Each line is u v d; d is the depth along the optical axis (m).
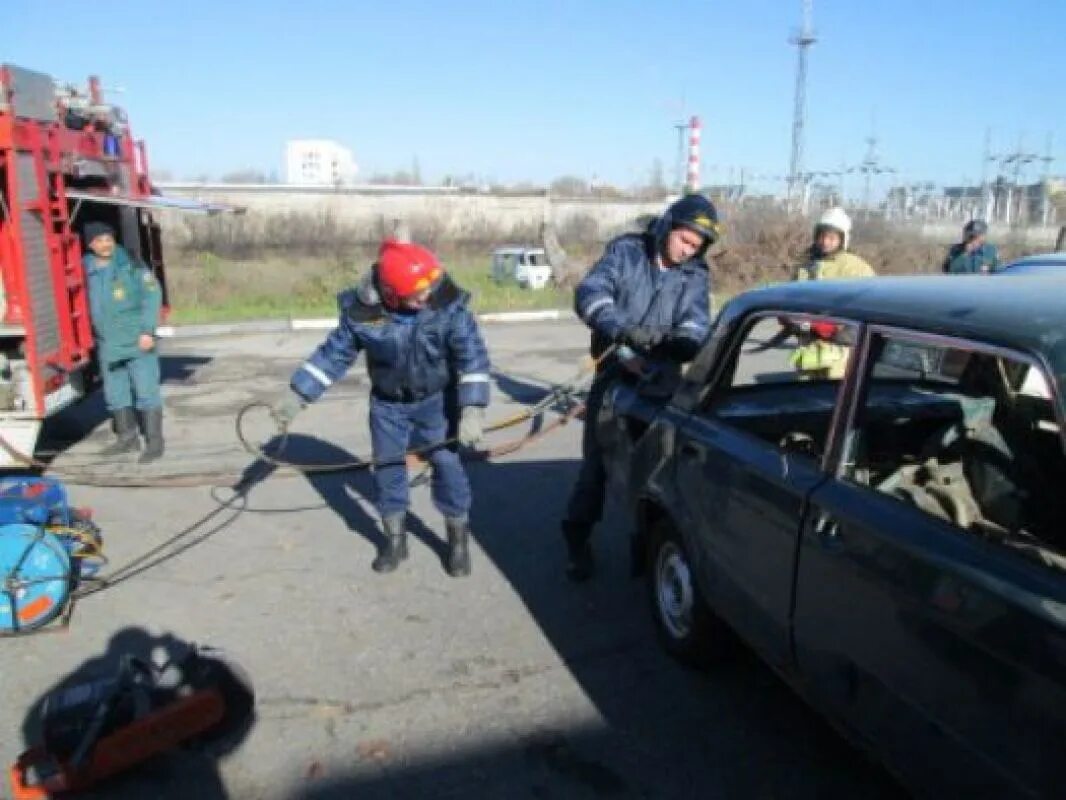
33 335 6.10
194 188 33.88
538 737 3.38
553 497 6.15
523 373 11.03
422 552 5.18
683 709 3.56
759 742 3.35
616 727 3.45
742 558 3.15
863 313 2.76
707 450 3.42
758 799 3.03
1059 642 1.86
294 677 3.81
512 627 4.25
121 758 3.04
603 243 29.53
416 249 4.16
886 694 2.40
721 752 3.29
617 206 37.78
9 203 5.89
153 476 6.63
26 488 4.43
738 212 23.59
